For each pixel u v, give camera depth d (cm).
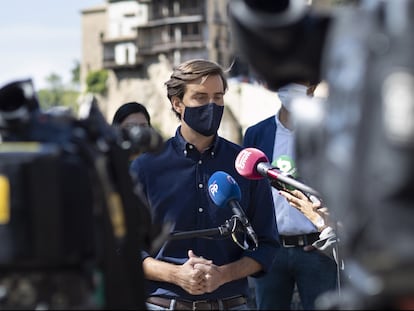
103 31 7281
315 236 570
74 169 211
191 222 405
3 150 212
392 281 158
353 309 175
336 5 192
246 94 2205
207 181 409
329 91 179
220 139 422
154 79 6712
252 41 184
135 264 233
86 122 229
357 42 168
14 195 204
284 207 573
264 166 385
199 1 6431
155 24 6656
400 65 156
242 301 412
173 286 403
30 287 215
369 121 159
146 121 551
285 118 591
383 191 155
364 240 162
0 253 204
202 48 6488
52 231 204
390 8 163
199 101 407
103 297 223
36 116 226
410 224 154
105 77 6912
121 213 231
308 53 187
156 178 407
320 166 182
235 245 410
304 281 575
